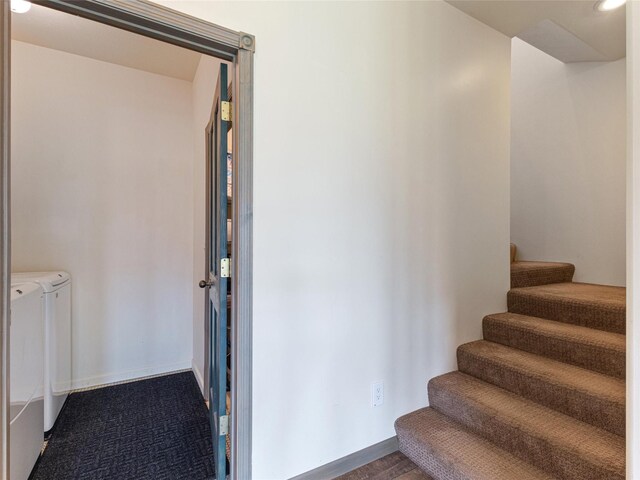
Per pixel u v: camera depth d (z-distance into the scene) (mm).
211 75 2391
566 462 1341
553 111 3100
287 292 1534
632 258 813
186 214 3217
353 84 1727
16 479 1499
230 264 1600
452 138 2168
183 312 3195
